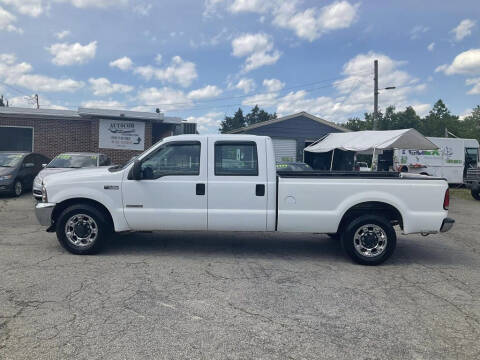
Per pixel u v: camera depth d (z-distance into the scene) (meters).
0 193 12.12
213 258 5.85
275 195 5.71
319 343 3.30
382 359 3.08
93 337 3.29
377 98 26.08
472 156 20.69
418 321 3.80
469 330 3.62
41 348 3.10
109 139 19.19
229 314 3.83
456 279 5.16
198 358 3.01
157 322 3.61
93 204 5.93
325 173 6.30
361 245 5.73
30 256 5.68
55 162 12.24
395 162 19.64
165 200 5.74
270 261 5.79
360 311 4.00
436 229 5.73
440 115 62.72
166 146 5.80
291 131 22.97
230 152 5.77
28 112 18.77
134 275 4.93
